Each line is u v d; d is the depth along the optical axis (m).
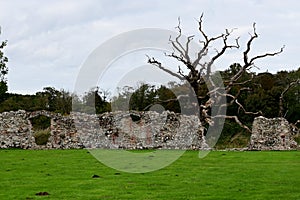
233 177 21.42
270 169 24.14
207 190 18.16
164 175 22.09
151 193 17.48
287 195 17.19
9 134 39.31
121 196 16.89
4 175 21.91
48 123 49.00
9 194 17.23
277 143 39.72
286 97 57.25
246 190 18.17
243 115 55.00
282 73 63.97
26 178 21.02
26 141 39.31
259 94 57.03
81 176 21.66
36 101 58.66
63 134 39.75
